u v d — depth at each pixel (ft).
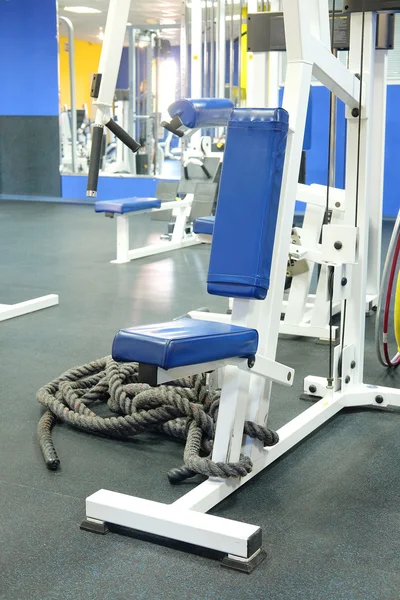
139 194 31.78
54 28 32.24
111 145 34.37
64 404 8.07
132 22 40.81
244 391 5.96
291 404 8.53
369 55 7.72
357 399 8.45
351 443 7.47
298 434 7.29
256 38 9.12
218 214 5.74
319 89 26.71
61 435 7.54
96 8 36.45
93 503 5.57
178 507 5.52
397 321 9.43
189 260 18.37
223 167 5.75
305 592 4.80
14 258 18.49
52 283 15.46
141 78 32.40
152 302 13.69
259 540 5.16
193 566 5.11
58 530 5.61
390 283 8.95
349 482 6.52
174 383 8.10
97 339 11.13
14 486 6.37
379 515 5.89
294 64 6.05
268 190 5.62
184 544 5.40
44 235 22.68
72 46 32.14
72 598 4.74
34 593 4.79
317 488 6.39
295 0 5.88
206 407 7.46
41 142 33.47
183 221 20.31
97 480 6.49
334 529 5.65
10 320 12.33
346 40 9.87
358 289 8.37
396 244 8.76
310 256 11.25
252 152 5.65
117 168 32.32
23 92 33.37
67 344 10.86
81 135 34.55
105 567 5.10
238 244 5.66
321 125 26.86
